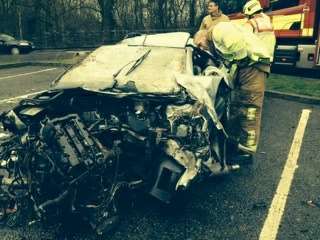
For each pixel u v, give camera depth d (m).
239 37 4.56
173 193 3.41
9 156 3.60
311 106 8.03
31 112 3.60
